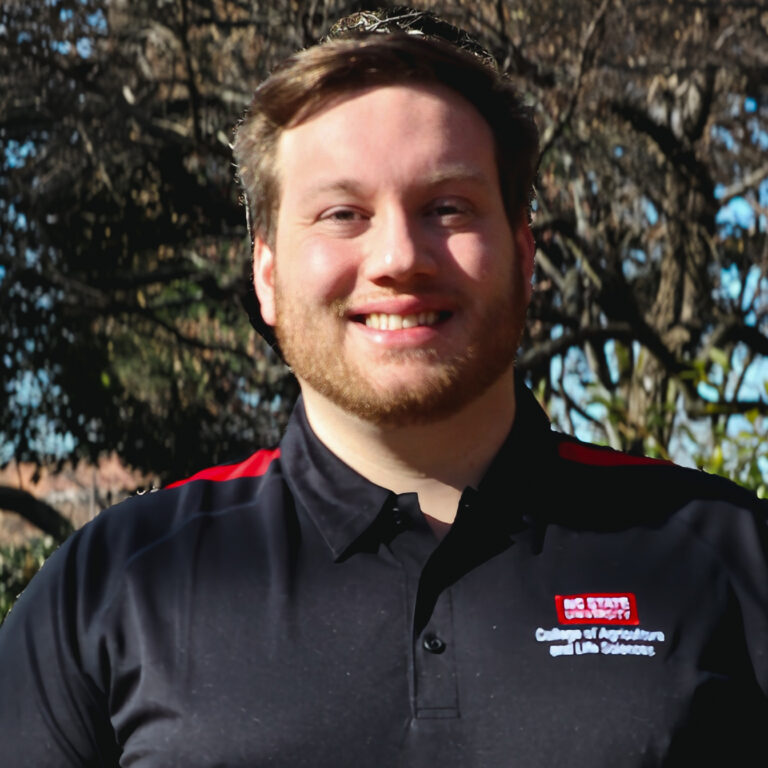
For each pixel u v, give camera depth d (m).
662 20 8.30
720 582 1.44
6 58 7.69
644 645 1.37
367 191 1.46
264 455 1.66
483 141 1.52
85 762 1.44
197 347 9.23
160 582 1.45
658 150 9.29
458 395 1.45
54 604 1.48
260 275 1.66
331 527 1.45
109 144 8.04
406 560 1.42
